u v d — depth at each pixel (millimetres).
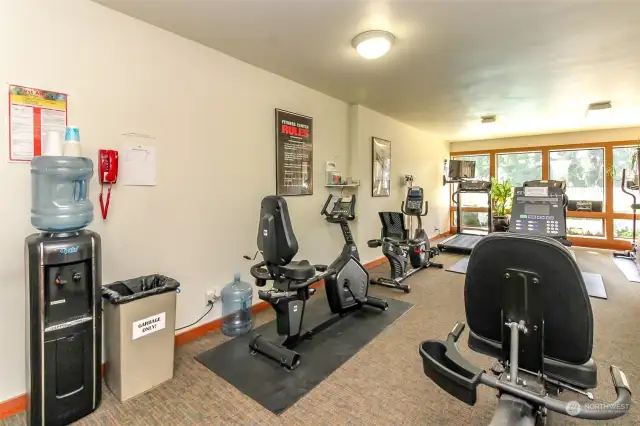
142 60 2406
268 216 2469
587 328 1171
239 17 2334
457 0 2100
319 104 4102
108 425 1776
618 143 6293
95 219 2203
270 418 1820
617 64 3174
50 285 1719
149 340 2076
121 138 2311
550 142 6984
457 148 8133
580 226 6805
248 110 3195
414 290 4051
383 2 2129
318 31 2533
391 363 2385
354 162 4699
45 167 1840
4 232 1845
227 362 2398
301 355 2496
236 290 3064
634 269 4887
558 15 2279
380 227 5297
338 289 3152
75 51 2082
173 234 2641
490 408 1896
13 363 1891
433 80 3631
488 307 1384
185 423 1785
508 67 3262
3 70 1820
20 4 1869
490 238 1324
